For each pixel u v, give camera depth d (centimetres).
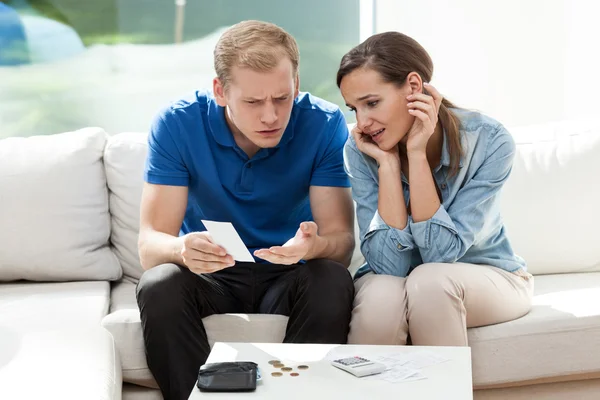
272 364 165
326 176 236
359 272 239
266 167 233
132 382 214
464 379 155
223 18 366
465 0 319
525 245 259
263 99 207
